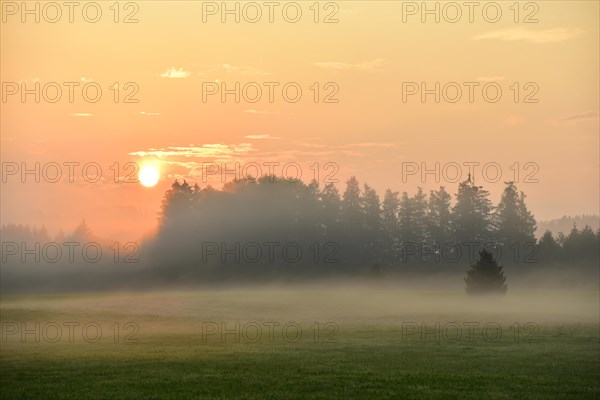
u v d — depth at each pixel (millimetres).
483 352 47219
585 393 33594
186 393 33812
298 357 45375
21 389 35156
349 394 33438
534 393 33469
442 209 173500
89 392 34219
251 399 32375
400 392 33812
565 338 54594
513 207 164500
